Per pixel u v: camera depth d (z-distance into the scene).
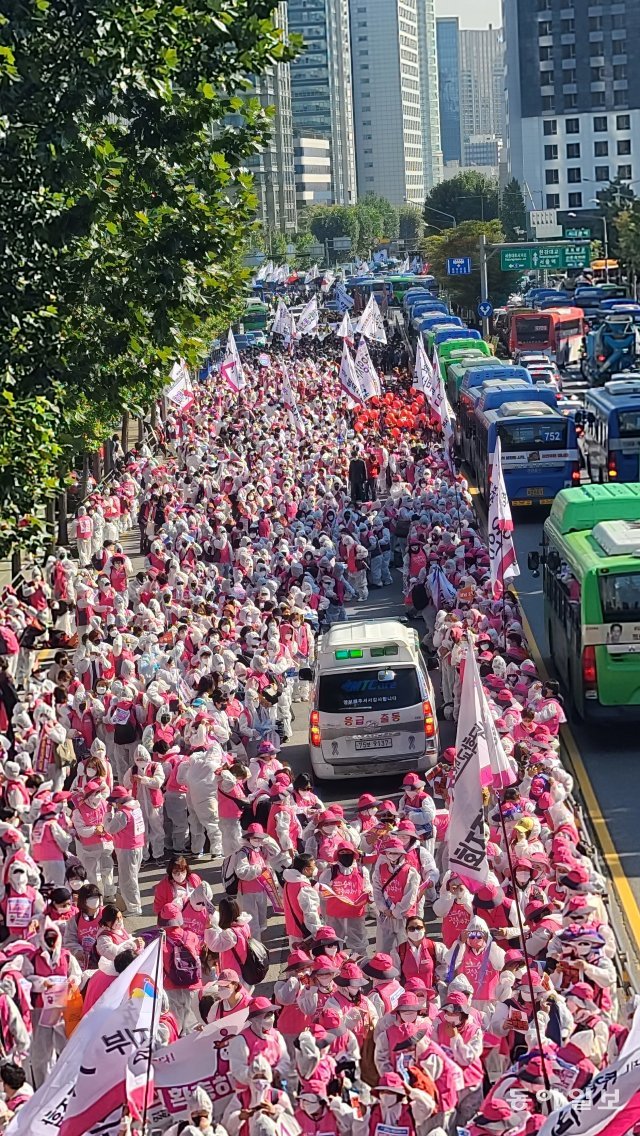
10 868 17.09
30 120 24.91
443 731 29.08
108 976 15.32
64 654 30.06
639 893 20.50
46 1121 11.02
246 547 41.06
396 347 109.56
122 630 33.50
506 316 108.25
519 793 19.78
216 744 23.36
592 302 125.25
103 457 65.06
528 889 17.42
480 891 16.50
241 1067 13.16
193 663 29.27
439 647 30.16
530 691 24.72
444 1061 12.98
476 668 14.73
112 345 28.17
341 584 38.66
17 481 25.44
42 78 24.94
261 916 19.47
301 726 30.69
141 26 25.30
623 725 28.95
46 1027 15.79
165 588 36.53
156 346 30.11
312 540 43.53
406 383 87.88
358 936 18.38
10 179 25.19
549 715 23.97
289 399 68.00
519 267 120.81
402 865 17.66
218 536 42.94
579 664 27.06
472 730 14.65
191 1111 12.41
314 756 25.53
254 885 19.23
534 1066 12.30
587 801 24.64
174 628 31.34
